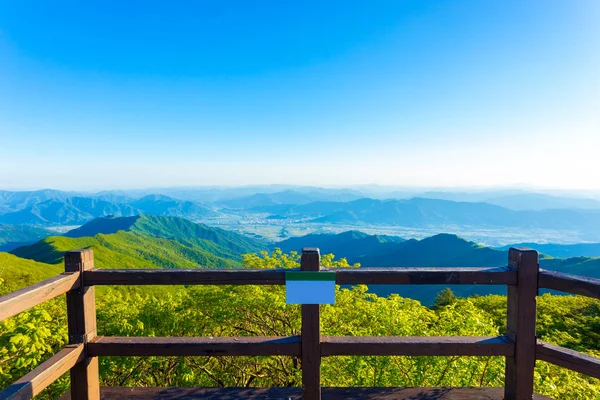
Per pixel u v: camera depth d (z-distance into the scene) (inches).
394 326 263.6
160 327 317.4
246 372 377.7
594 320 1171.3
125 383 293.0
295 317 367.9
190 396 115.3
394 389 120.6
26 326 142.4
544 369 240.2
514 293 104.6
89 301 107.5
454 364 220.5
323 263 429.7
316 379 104.7
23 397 78.9
